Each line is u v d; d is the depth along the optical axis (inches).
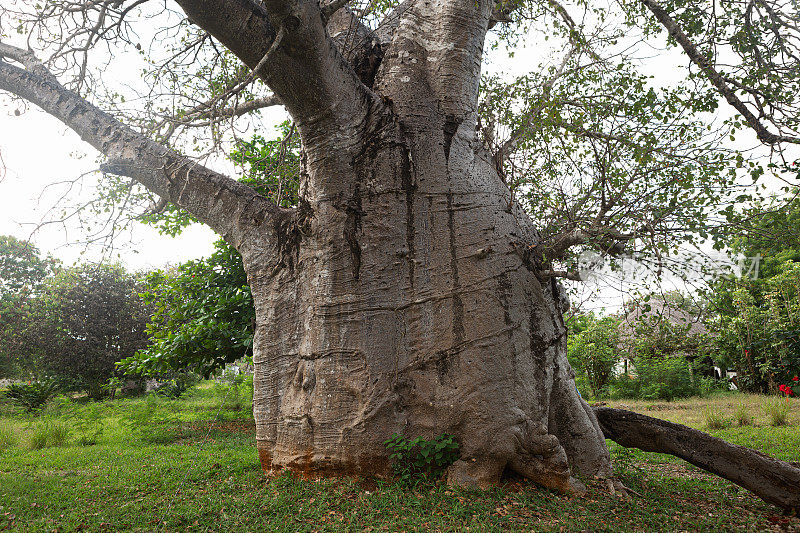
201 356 430.0
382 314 220.7
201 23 188.2
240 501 194.1
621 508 190.2
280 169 293.4
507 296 224.4
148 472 253.1
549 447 207.3
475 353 215.5
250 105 287.3
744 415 415.8
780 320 616.7
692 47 260.7
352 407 215.3
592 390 705.6
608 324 698.8
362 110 228.4
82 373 755.4
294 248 241.8
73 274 783.7
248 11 187.2
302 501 192.1
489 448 207.3
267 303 243.3
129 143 258.4
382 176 228.1
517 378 216.8
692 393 642.8
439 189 231.5
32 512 190.2
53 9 245.6
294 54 193.8
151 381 847.7
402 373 217.3
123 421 465.4
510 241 233.5
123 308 784.3
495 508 184.4
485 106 254.2
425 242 227.3
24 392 590.9
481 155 250.7
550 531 164.6
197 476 238.7
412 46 251.3
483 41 261.7
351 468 211.6
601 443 229.1
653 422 233.8
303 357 228.4
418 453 211.0
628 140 227.0
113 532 167.8
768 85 247.4
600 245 217.6
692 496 213.3
